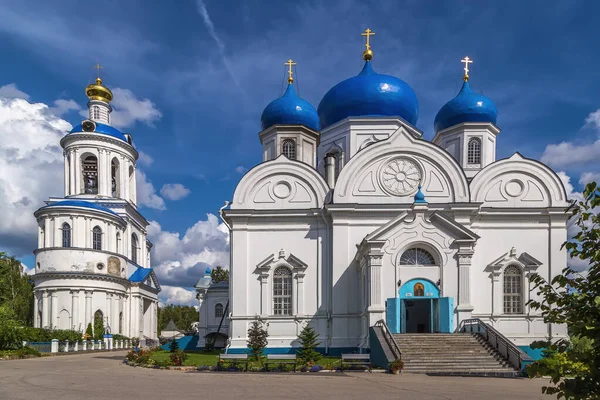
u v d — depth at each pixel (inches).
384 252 1122.7
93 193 2536.9
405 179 1293.1
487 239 1264.8
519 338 1204.5
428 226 1128.8
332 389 650.8
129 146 2672.2
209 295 2037.4
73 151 2496.3
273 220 1300.4
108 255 2290.8
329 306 1256.8
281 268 1288.1
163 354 1279.5
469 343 988.6
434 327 1106.1
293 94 1627.7
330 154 1437.0
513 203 1285.7
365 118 1478.8
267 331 1228.5
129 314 2448.3
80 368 985.5
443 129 1572.3
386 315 1098.7
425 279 1117.1
